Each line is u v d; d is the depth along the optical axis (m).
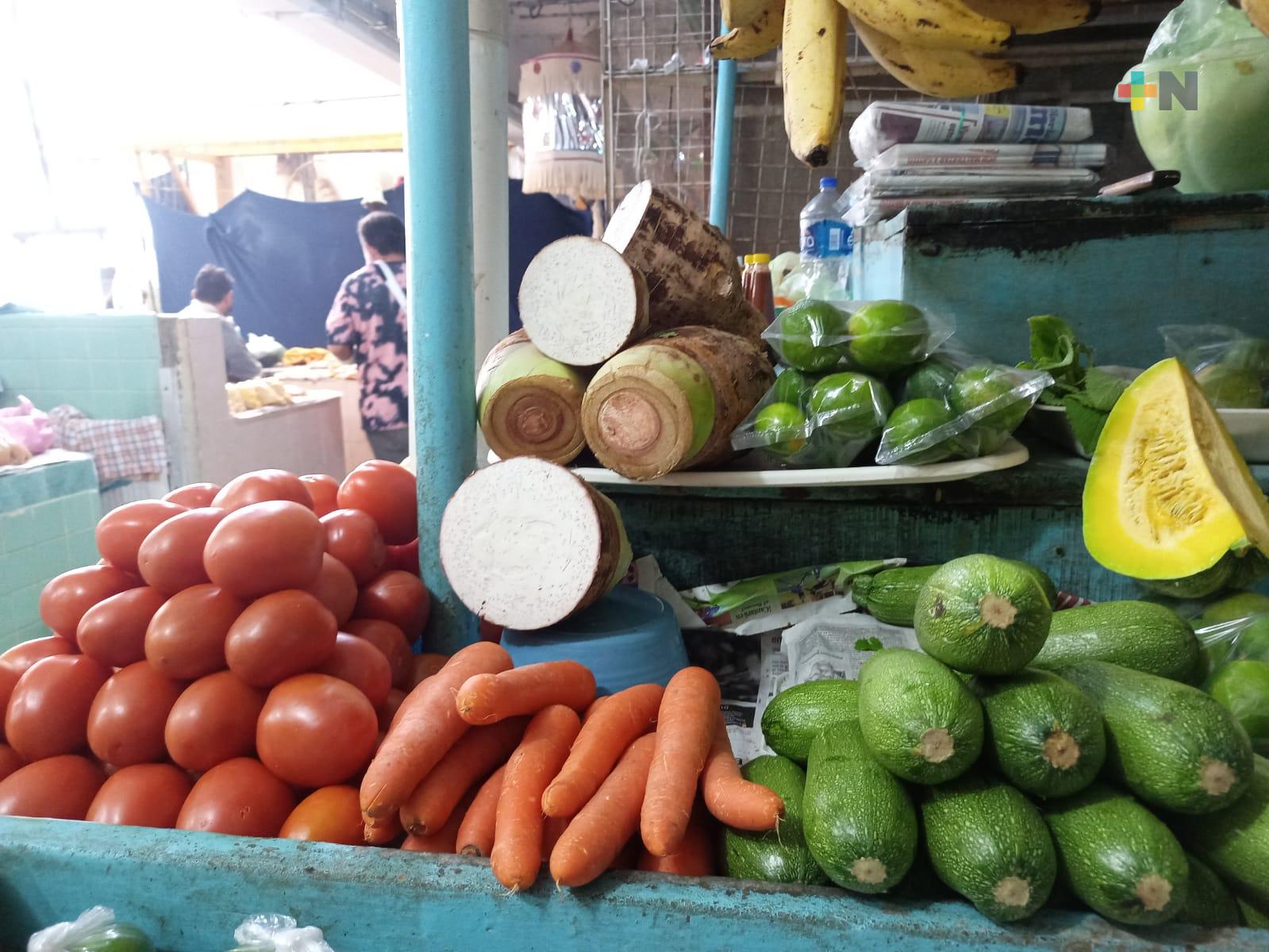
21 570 2.62
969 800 0.78
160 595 1.15
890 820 0.77
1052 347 1.52
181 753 1.03
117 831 0.94
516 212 4.39
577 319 1.37
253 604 1.07
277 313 5.64
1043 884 0.73
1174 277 1.58
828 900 0.81
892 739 0.78
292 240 5.50
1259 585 1.27
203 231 5.50
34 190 6.17
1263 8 0.94
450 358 1.38
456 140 1.31
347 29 5.01
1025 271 1.62
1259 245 1.54
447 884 0.86
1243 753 0.76
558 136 4.38
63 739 1.09
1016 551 1.40
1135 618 1.00
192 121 6.70
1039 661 1.00
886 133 1.71
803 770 0.99
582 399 1.38
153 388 3.40
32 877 0.92
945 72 1.41
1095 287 1.61
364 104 6.61
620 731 1.03
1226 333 1.45
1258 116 1.50
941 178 1.72
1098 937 0.75
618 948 0.83
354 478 1.48
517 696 1.00
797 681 1.29
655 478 1.32
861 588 1.37
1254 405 1.35
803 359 1.36
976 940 0.76
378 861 0.88
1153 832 0.74
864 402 1.30
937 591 0.83
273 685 1.07
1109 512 1.13
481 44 1.71
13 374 3.48
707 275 1.53
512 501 1.25
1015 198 1.74
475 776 1.02
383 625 1.30
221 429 3.59
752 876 0.88
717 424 1.31
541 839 0.90
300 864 0.88
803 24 1.34
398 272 4.05
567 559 1.24
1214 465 1.09
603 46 2.84
